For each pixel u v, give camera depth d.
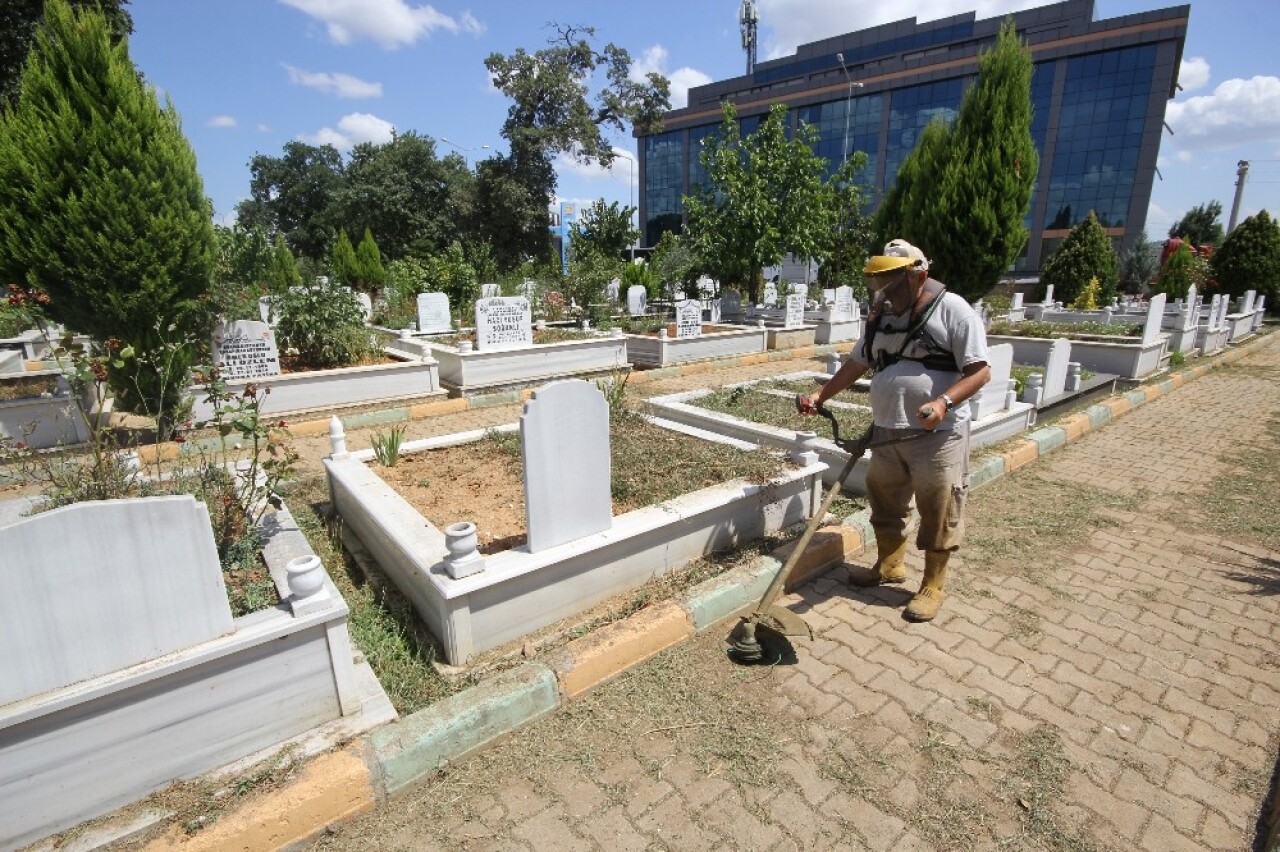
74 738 1.91
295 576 2.27
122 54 5.41
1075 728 2.55
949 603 3.49
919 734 2.51
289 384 7.61
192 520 2.02
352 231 35.25
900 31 42.25
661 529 3.48
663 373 10.70
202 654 2.05
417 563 2.95
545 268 23.34
